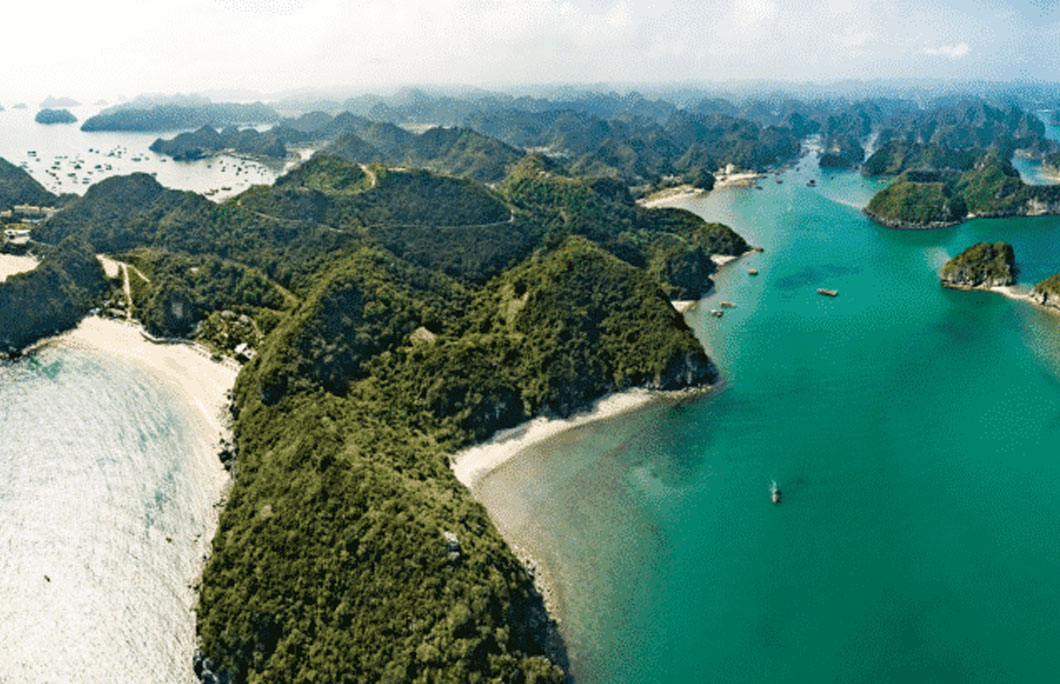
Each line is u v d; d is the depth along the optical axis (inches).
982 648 5398.6
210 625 5290.4
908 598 5866.1
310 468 6505.9
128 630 5467.5
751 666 5319.9
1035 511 6806.1
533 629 5516.7
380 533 5629.9
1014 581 6003.9
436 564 5364.2
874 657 5359.3
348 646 5027.1
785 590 5984.3
